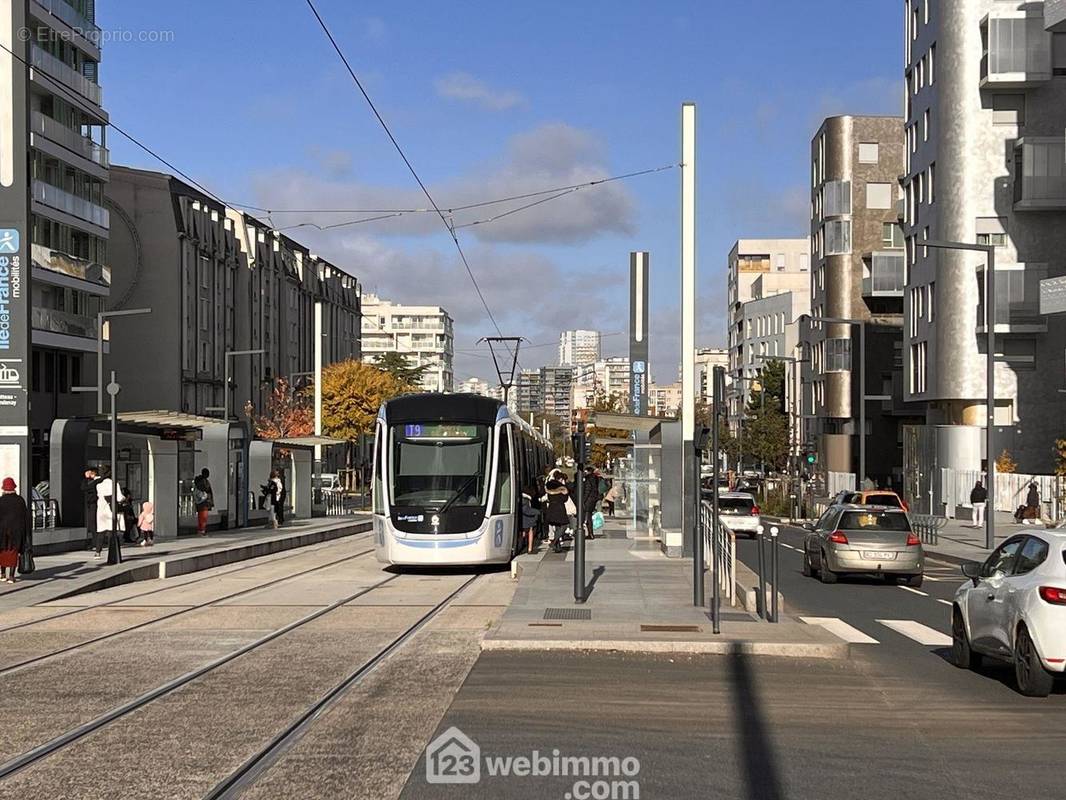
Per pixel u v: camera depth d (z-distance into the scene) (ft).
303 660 44.75
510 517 86.89
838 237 269.23
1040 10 178.70
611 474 240.73
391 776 26.81
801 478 237.86
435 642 49.90
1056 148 176.55
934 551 126.41
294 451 176.96
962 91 184.03
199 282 254.88
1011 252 183.01
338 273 384.06
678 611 58.85
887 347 267.80
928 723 33.86
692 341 99.04
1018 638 38.93
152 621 58.23
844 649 46.44
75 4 199.72
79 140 198.18
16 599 68.13
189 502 138.31
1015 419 182.70
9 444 87.56
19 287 88.33
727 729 32.48
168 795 25.13
